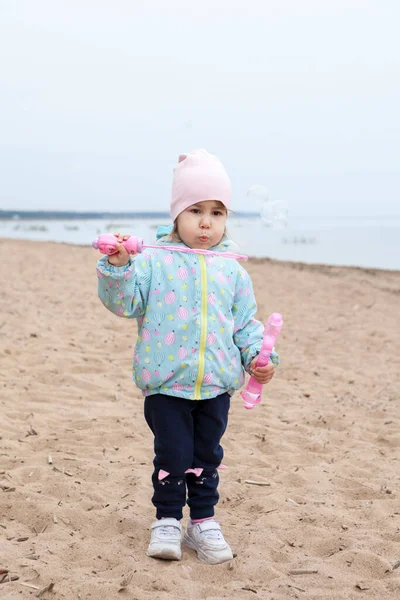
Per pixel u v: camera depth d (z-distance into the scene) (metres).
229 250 2.66
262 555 2.68
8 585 2.35
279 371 6.30
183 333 2.50
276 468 3.84
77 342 7.00
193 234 2.56
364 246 26.64
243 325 2.64
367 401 5.38
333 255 21.86
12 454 3.81
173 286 2.53
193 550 2.70
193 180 2.52
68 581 2.39
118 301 2.45
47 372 5.73
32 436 4.14
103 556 2.62
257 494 3.41
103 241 2.35
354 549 2.73
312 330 8.27
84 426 4.41
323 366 6.52
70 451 3.92
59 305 9.10
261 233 38.25
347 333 8.09
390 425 4.73
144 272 2.53
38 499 3.12
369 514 3.15
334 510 3.17
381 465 3.92
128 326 7.97
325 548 2.80
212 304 2.53
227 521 3.05
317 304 10.09
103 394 5.23
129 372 5.95
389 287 11.77
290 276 12.86
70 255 15.66
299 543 2.84
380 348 7.39
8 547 2.65
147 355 2.51
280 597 2.36
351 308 9.82
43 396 5.04
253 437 4.39
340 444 4.35
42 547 2.65
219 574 2.54
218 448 2.64
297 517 3.09
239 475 3.66
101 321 8.16
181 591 2.37
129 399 5.15
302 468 3.81
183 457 2.52
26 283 10.95
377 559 2.65
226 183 2.56
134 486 3.39
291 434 4.46
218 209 2.57
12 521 2.92
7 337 6.95
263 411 4.99
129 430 4.36
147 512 3.07
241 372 2.62
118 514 3.00
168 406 2.52
